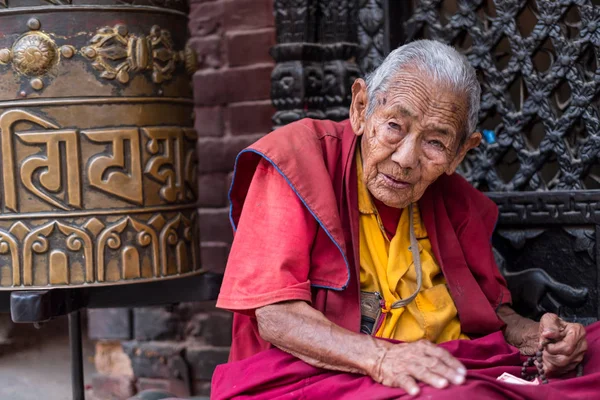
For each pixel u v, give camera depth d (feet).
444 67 5.08
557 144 7.11
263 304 5.06
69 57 6.24
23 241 6.29
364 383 4.71
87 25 6.29
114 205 6.42
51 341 10.48
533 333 5.89
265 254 5.19
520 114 7.25
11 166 6.25
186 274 6.93
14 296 6.14
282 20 7.64
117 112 6.41
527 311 7.26
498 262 7.38
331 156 5.55
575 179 7.07
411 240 5.74
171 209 6.76
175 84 6.86
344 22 7.66
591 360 5.39
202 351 8.73
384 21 7.66
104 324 9.12
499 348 5.53
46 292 6.16
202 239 8.77
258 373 5.09
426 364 4.51
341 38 7.69
